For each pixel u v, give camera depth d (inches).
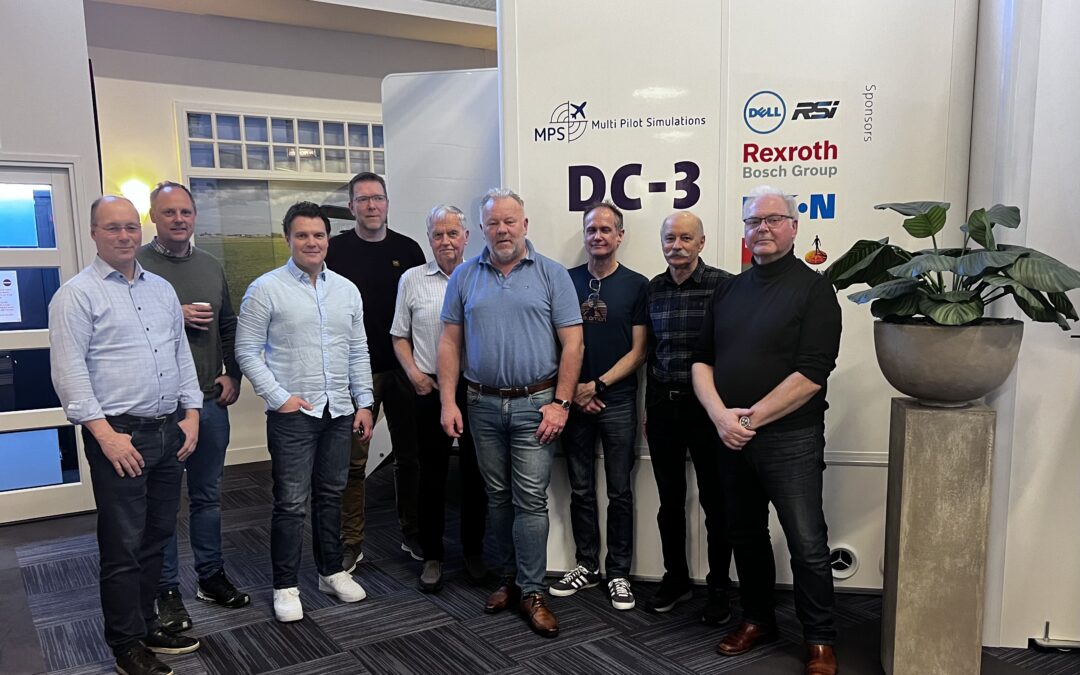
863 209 100.7
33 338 149.2
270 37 191.3
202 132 184.9
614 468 104.7
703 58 102.1
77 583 119.4
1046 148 87.4
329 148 201.0
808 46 99.4
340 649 94.9
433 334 109.0
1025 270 70.2
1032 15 85.7
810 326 81.9
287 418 98.7
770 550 91.7
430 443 110.2
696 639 95.9
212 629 100.7
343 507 122.4
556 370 99.7
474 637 97.5
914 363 77.6
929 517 79.9
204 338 100.8
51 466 153.3
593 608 104.9
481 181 141.4
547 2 105.2
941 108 97.7
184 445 90.0
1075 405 89.8
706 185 103.9
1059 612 93.2
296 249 98.3
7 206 145.3
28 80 143.0
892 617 83.5
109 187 175.9
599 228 99.0
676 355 96.7
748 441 84.7
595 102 105.5
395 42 208.8
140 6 175.0
